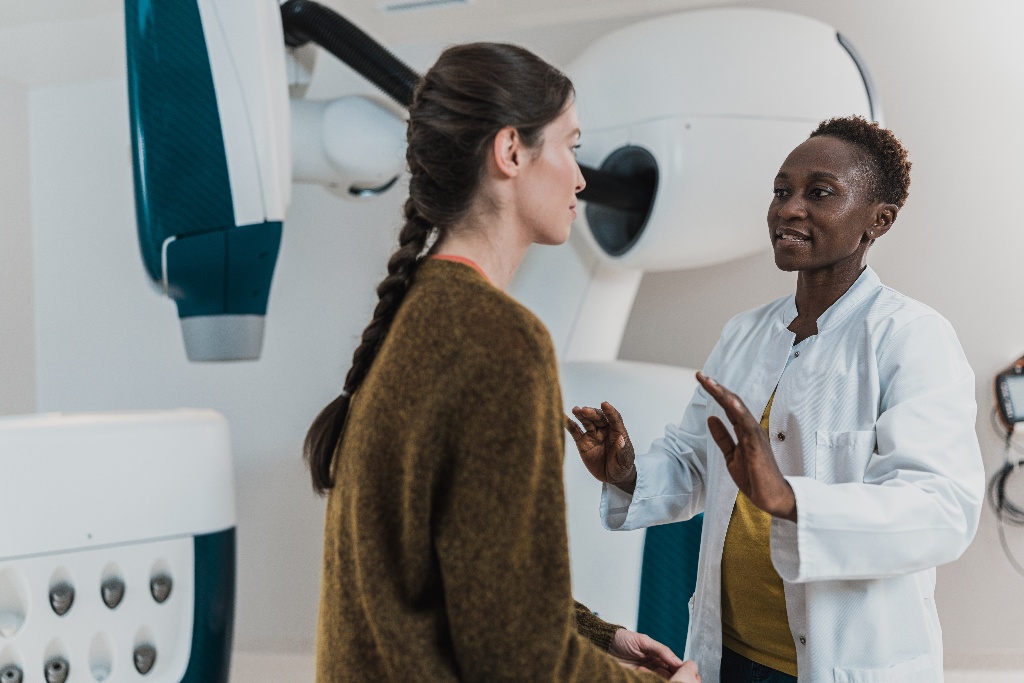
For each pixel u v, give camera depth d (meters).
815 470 0.95
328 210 2.43
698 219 1.63
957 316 2.11
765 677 1.03
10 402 2.57
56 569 1.43
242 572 2.51
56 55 2.36
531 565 0.58
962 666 2.13
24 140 2.62
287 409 2.48
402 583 0.61
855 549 0.83
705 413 1.17
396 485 0.61
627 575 1.69
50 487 1.43
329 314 2.44
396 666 0.59
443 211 0.70
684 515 1.18
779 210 1.00
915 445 0.88
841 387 0.96
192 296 1.40
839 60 1.64
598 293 1.88
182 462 1.57
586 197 1.57
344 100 1.59
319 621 0.72
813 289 1.03
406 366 0.61
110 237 2.60
